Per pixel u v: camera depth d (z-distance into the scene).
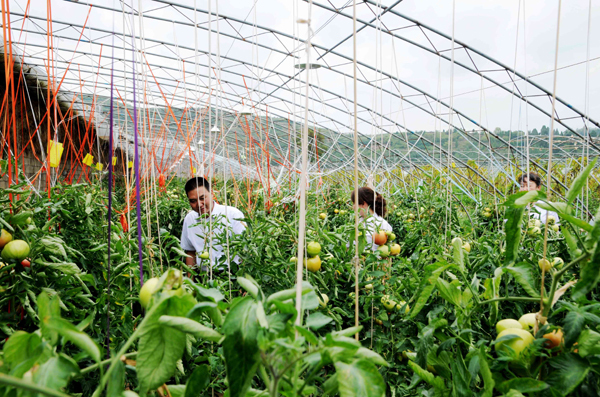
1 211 1.28
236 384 0.57
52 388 0.51
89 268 1.79
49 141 2.00
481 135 10.18
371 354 0.64
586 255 0.71
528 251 1.78
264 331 0.60
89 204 1.94
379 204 2.97
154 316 0.63
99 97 11.38
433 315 1.23
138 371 0.63
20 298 1.22
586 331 0.74
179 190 8.04
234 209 3.29
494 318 0.95
